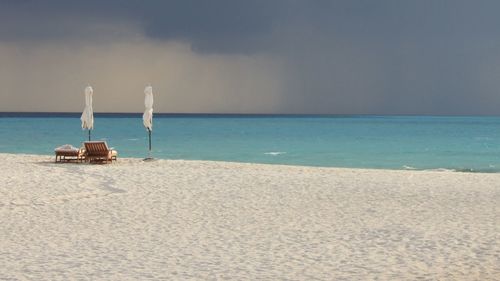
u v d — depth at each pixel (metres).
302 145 47.44
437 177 19.45
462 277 7.56
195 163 23.47
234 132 77.31
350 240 9.87
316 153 38.19
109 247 9.30
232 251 9.05
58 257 8.60
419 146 47.31
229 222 11.48
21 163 22.59
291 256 8.72
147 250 9.09
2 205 13.04
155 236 10.16
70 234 10.26
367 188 16.47
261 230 10.72
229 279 7.44
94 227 10.90
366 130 91.25
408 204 13.77
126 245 9.45
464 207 13.33
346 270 7.90
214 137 60.97
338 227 11.02
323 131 85.00
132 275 7.62
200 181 17.56
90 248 9.21
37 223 11.20
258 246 9.41
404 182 17.92
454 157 35.81
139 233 10.40
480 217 12.02
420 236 10.16
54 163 22.77
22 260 8.41
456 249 9.13
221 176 18.81
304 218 11.95
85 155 23.19
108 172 19.45
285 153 37.91
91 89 24.72
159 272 7.79
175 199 14.27
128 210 12.70
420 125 133.75
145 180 17.59
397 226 11.09
